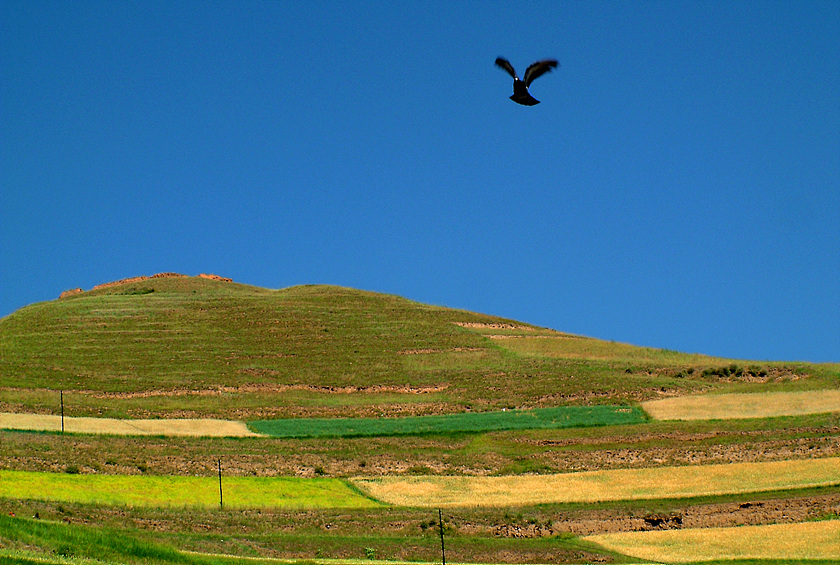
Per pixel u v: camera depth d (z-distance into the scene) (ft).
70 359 625.41
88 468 387.34
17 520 252.21
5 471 369.09
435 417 517.55
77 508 324.80
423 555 302.45
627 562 293.43
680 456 426.92
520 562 296.30
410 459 435.94
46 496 337.52
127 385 578.25
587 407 523.70
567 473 409.28
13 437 426.51
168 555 252.21
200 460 416.46
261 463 419.13
